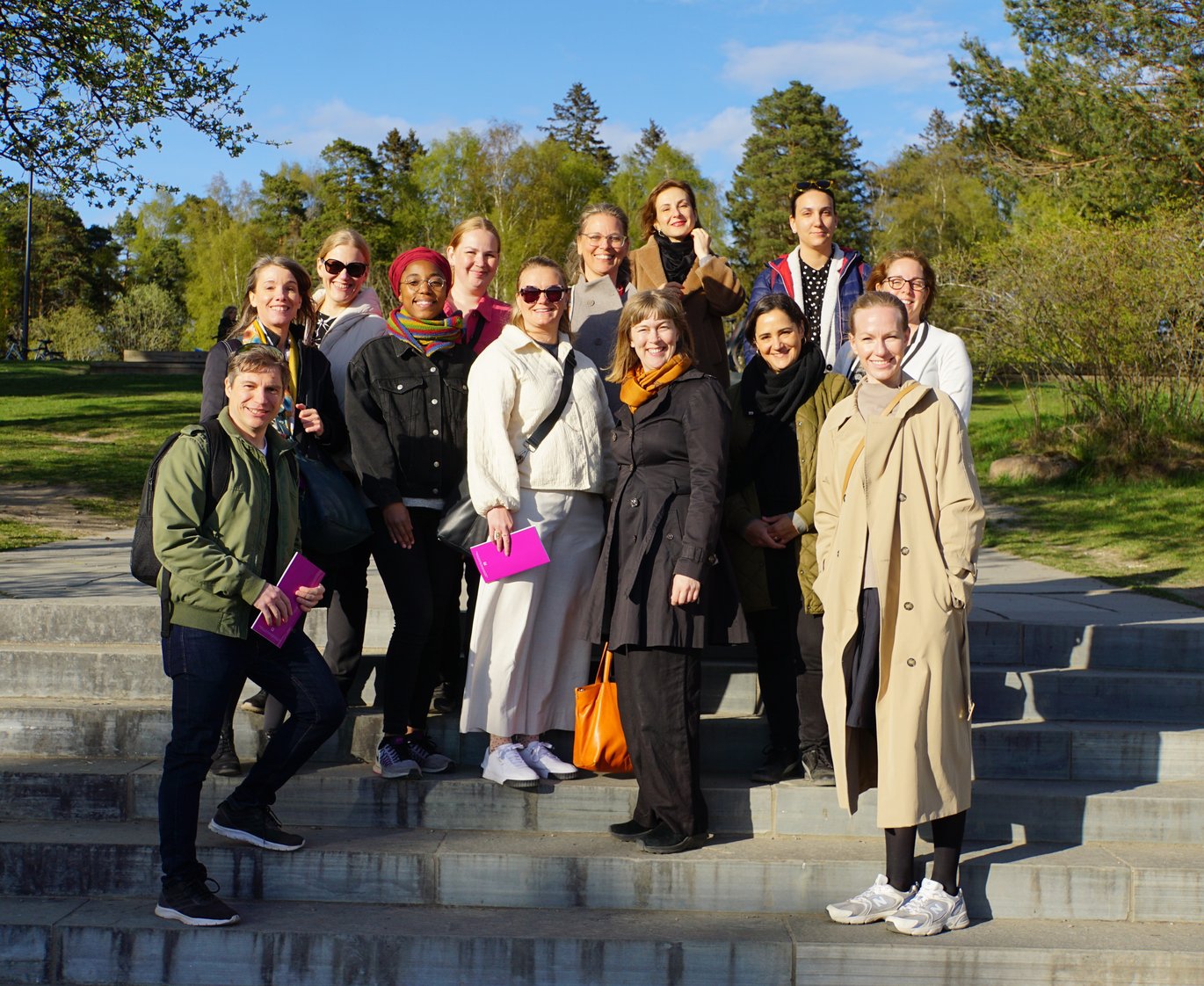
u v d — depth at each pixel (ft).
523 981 12.10
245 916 12.68
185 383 73.87
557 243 173.88
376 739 15.05
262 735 15.05
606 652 13.91
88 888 13.23
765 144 197.16
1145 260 40.86
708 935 12.23
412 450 14.33
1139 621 17.62
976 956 11.99
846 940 12.10
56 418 52.75
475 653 14.03
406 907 13.10
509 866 13.12
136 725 15.11
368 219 176.35
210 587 11.99
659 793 13.21
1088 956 11.98
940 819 12.48
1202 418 40.45
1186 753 14.85
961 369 15.46
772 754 14.58
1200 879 12.88
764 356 14.48
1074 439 41.93
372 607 17.49
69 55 50.26
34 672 16.05
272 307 14.01
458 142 177.47
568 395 14.17
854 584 12.42
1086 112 66.74
